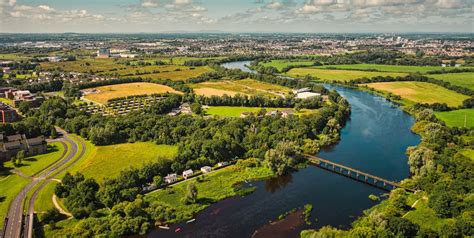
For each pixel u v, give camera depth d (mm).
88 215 170625
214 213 179875
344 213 179875
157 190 198250
